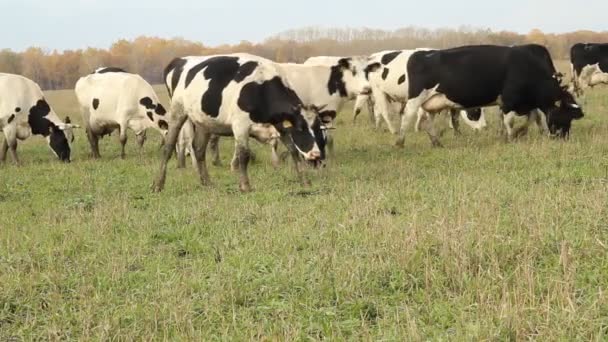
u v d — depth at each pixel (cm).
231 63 1034
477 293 502
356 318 493
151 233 784
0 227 852
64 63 8750
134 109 1554
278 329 478
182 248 721
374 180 1038
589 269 540
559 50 8919
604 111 1966
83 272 640
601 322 434
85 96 1599
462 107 1416
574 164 1045
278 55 8375
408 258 585
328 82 1348
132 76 1581
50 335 495
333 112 1367
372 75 1501
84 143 1948
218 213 871
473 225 661
